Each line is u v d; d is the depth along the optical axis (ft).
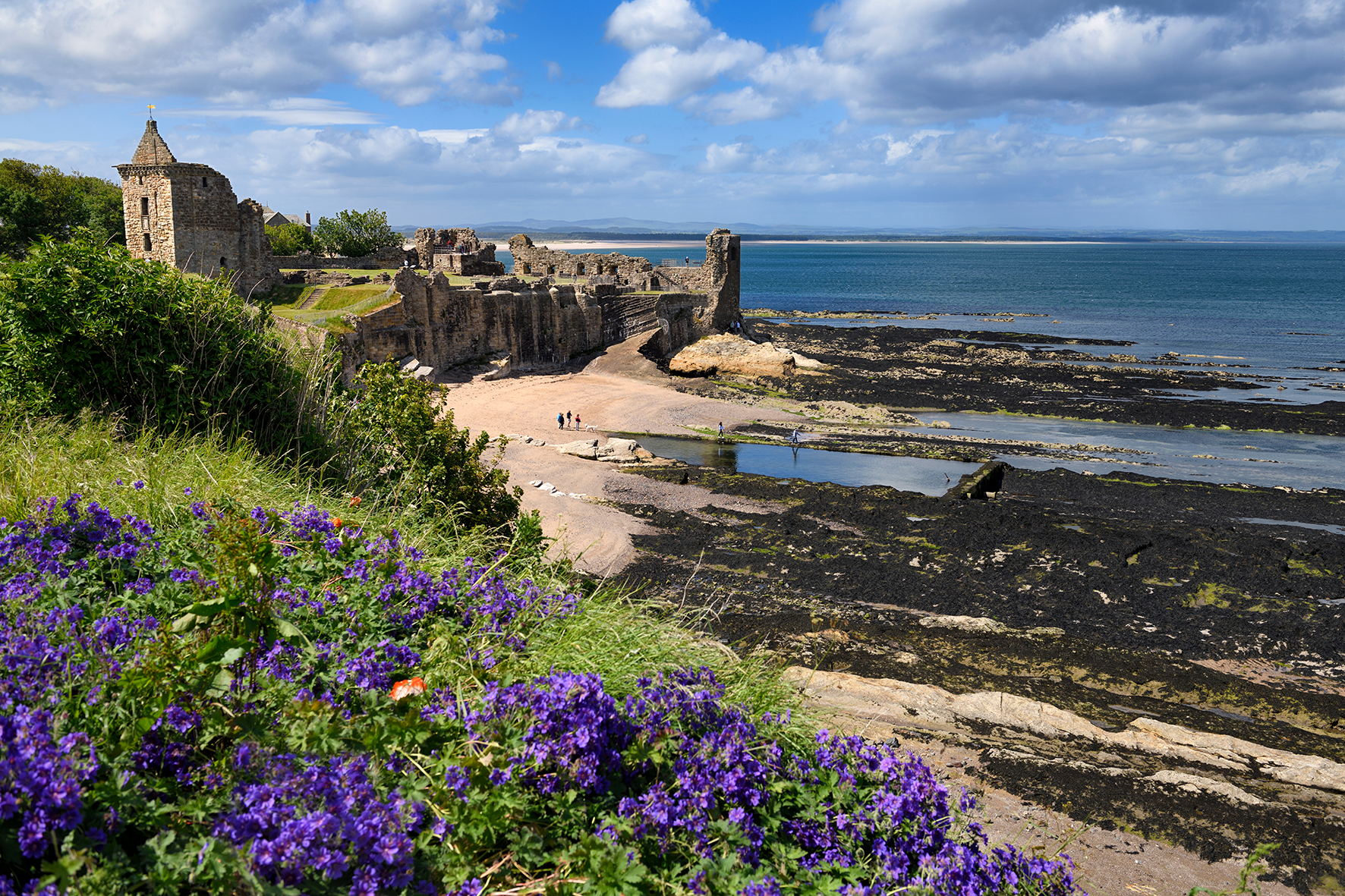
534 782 16.10
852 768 19.38
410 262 303.89
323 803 13.61
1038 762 52.47
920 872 16.92
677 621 30.27
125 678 15.80
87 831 12.68
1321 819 49.90
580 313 265.95
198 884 12.82
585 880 13.97
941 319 441.68
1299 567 104.22
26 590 18.42
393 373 52.65
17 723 13.29
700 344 266.77
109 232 267.59
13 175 282.15
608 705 17.74
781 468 166.30
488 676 20.01
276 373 49.67
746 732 18.65
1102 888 40.16
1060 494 143.02
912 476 160.76
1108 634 88.02
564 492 134.62
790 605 92.27
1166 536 112.16
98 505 24.38
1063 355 297.12
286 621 19.58
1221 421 200.13
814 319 448.24
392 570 24.36
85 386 42.09
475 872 14.51
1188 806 49.21
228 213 216.54
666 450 179.01
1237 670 81.82
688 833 15.97
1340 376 264.93
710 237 303.48
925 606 93.86
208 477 32.35
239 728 15.72
